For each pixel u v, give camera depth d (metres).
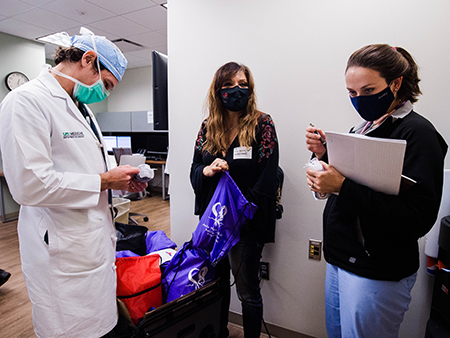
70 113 1.01
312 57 1.38
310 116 1.41
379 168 0.74
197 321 1.23
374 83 0.81
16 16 3.39
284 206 1.52
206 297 1.26
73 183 0.94
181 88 1.72
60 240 0.95
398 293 0.85
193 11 1.64
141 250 1.50
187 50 1.68
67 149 0.98
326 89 1.37
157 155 5.61
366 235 0.86
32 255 0.98
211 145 1.27
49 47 4.72
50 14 3.34
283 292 1.57
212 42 1.60
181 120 1.75
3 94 3.96
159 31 3.89
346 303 0.93
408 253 0.84
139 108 6.29
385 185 0.76
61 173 0.94
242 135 1.19
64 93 1.00
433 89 1.18
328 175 0.84
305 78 1.41
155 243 1.70
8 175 0.89
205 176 1.24
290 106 1.45
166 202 4.89
